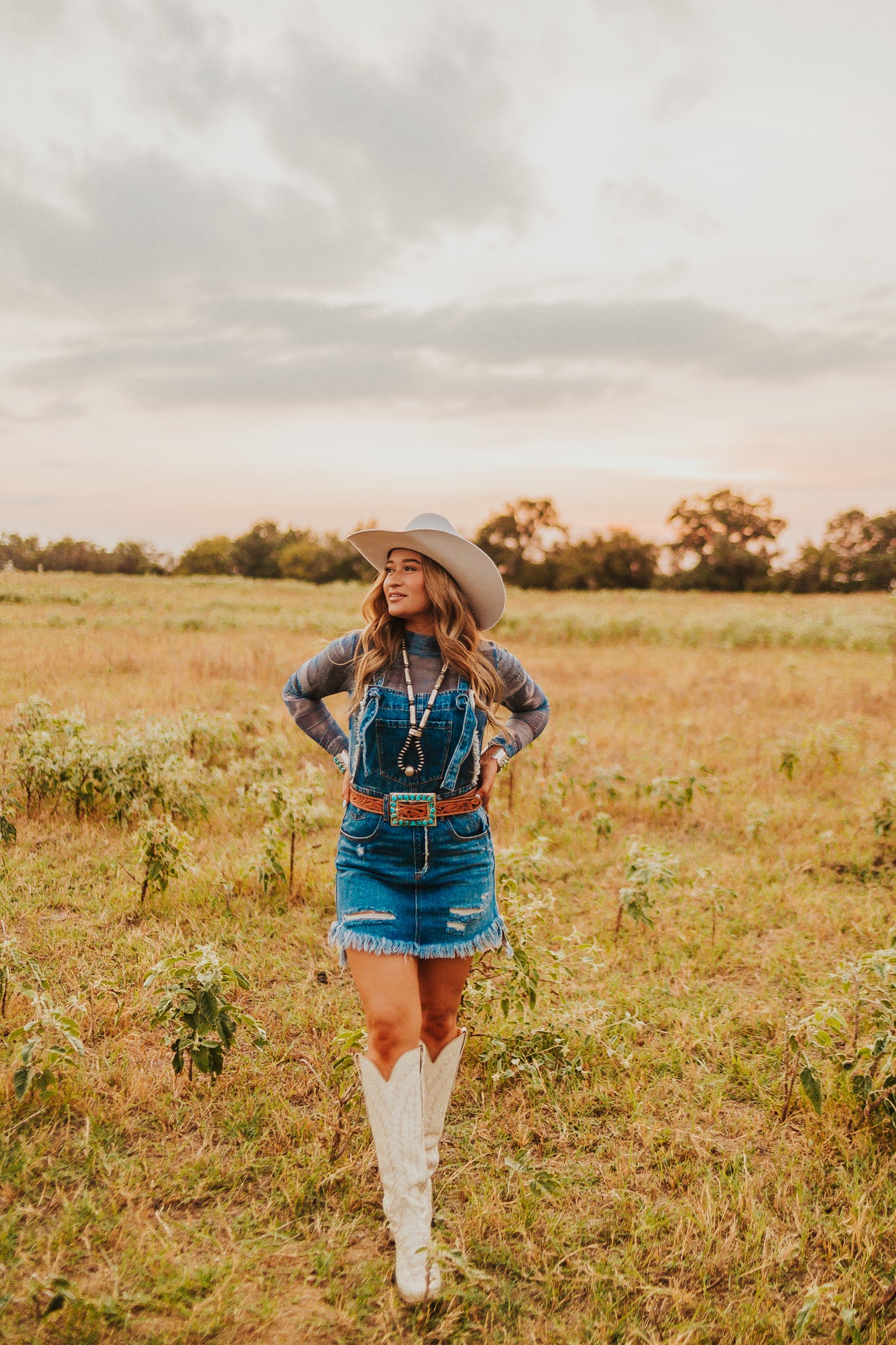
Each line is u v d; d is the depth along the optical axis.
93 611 21.72
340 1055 3.01
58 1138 2.54
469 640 2.38
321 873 4.77
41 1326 1.89
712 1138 2.74
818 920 4.37
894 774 6.06
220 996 2.71
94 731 6.06
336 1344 1.93
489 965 3.29
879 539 84.75
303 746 7.77
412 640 2.37
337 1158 2.51
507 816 5.98
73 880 4.52
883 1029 2.92
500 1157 2.60
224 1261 2.12
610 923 4.31
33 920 3.97
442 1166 2.57
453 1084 2.44
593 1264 2.21
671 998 3.61
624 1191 2.46
